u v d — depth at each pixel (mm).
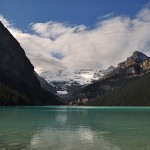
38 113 105250
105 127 52094
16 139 36219
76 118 77688
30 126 53375
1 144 32500
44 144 32844
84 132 44438
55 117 81938
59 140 35812
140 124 57781
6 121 64375
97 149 30172
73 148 30672
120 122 63000
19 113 100625
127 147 31031
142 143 33375
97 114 102438
